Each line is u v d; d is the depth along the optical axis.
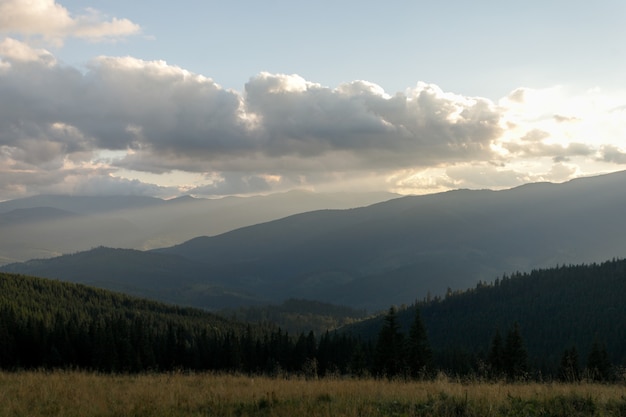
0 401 13.09
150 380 19.41
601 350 48.53
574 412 11.98
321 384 17.80
